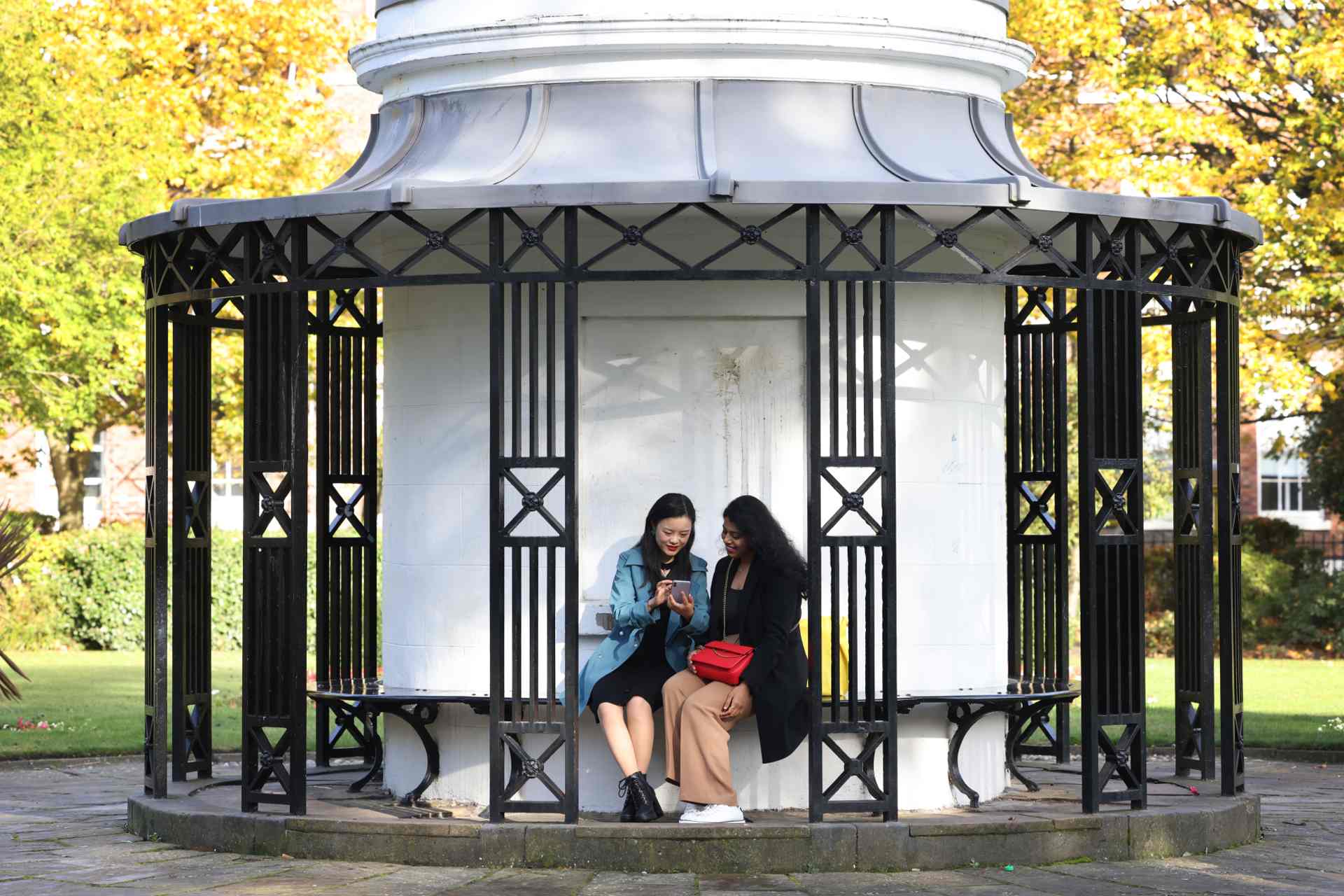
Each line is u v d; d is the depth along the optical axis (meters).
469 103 8.78
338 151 24.38
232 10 21.69
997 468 9.23
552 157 8.38
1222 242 8.88
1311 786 11.19
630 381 8.73
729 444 8.71
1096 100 21.62
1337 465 22.78
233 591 22.45
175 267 8.72
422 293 9.01
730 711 8.05
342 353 10.49
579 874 7.73
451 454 8.92
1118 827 8.29
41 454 27.09
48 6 19.66
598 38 8.48
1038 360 10.70
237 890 7.40
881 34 8.59
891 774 7.97
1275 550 23.30
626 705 8.28
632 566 8.36
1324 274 19.78
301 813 8.34
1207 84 20.05
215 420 22.72
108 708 15.23
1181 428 9.91
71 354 19.52
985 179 8.15
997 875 7.80
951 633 8.94
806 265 7.82
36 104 19.03
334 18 22.80
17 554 9.34
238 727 13.73
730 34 8.44
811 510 7.89
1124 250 8.51
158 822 8.71
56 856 8.30
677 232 8.70
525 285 8.84
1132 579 8.59
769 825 7.86
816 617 7.90
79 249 19.14
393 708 8.80
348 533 14.92
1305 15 19.98
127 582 22.28
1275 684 17.80
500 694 7.96
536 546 7.93
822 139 8.45
